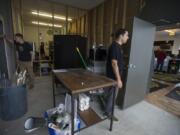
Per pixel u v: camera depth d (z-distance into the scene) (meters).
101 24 4.14
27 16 5.20
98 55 3.08
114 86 1.64
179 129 1.87
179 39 8.05
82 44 3.26
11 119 1.95
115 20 3.47
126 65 2.23
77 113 1.75
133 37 2.10
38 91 3.16
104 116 2.01
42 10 4.82
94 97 2.68
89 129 1.79
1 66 2.57
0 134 1.63
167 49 8.62
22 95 2.04
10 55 3.02
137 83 2.51
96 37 4.47
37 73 4.79
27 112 2.17
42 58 4.97
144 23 2.28
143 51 2.44
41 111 2.22
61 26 5.88
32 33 5.50
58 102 2.56
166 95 3.13
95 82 1.55
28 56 3.32
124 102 2.33
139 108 2.46
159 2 2.40
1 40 2.52
